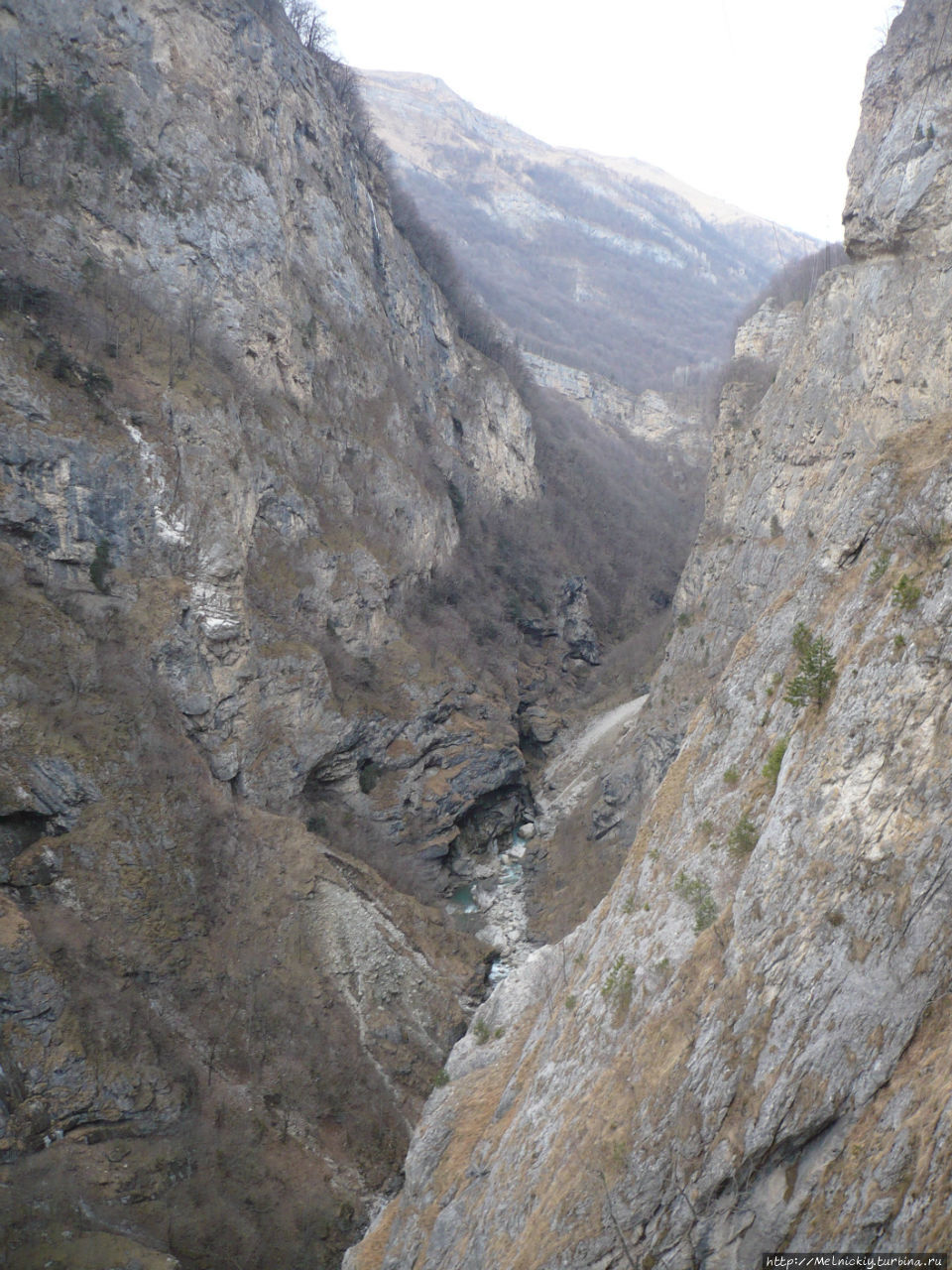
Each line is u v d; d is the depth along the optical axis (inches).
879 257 2346.2
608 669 4694.9
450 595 4119.1
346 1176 1926.7
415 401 4463.6
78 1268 1555.1
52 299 2886.3
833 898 810.2
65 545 2576.3
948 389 2028.8
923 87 2178.9
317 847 2536.9
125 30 3361.2
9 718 2185.0
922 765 792.3
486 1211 1087.0
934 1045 704.4
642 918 1145.4
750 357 4261.8
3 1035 1760.6
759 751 1101.7
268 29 3914.9
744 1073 813.2
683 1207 810.8
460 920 2847.0
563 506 5457.7
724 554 3095.5
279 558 3115.2
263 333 3469.5
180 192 3363.7
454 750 3302.2
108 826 2197.3
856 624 938.7
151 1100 1839.3
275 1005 2158.0
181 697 2591.0
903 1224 645.3
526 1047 1353.3
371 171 4859.7
